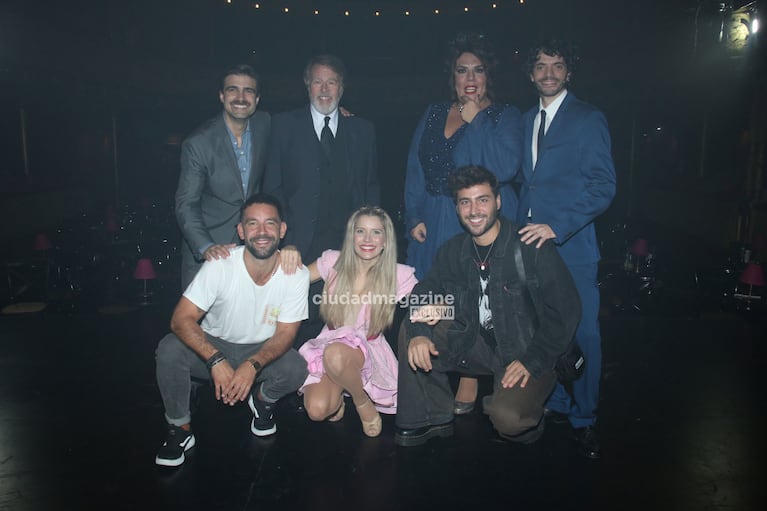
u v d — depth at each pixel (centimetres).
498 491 253
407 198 346
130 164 1270
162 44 1338
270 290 278
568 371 268
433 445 293
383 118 1659
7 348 453
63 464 273
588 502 244
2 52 805
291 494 249
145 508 238
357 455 283
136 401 348
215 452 285
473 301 280
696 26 798
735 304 594
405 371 286
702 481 259
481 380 388
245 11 1484
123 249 809
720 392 363
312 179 344
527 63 293
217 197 328
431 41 1546
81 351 446
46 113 948
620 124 1161
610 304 613
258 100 325
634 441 297
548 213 288
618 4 1095
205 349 260
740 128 767
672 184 955
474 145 310
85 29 1035
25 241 828
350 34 1544
